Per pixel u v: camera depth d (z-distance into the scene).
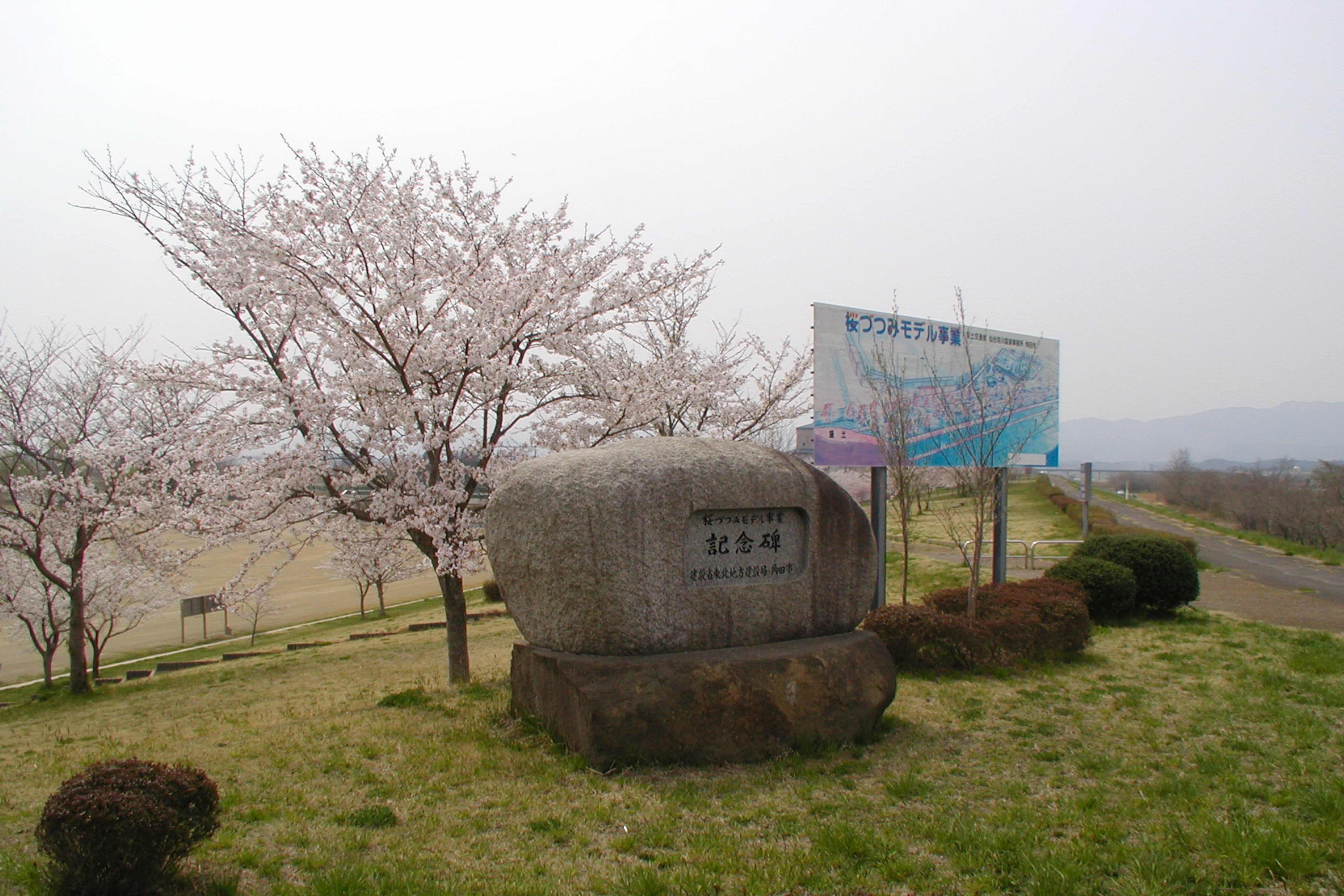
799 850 4.57
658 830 4.90
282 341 11.11
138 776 4.40
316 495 10.65
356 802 5.58
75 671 14.88
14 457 15.80
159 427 15.58
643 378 11.73
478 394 11.27
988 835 4.61
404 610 26.34
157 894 4.16
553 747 6.41
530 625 6.73
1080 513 27.34
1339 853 4.23
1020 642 9.34
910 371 11.13
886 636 9.26
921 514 19.19
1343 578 16.88
